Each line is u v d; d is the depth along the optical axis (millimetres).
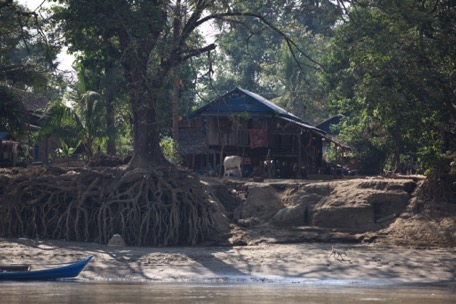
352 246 45188
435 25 44062
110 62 61344
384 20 46719
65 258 41281
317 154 80312
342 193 50688
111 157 56250
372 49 44656
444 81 43344
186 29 49906
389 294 30672
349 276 37188
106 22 45969
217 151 75250
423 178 52281
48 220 48844
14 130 64062
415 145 69188
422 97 43125
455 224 46125
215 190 53625
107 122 70000
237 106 74188
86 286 33062
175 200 47844
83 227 48531
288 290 32031
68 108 66875
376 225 48031
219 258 41438
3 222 49406
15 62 62219
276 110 73688
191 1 49344
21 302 27000
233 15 50406
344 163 82750
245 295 29797
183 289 32000
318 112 105500
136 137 50906
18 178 49750
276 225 49594
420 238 45656
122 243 46375
